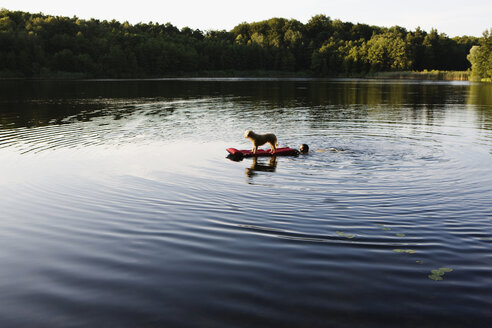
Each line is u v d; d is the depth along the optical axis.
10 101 29.47
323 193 8.07
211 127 17.06
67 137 14.47
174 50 108.88
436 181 8.91
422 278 4.62
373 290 4.35
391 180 9.05
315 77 114.88
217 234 5.94
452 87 54.81
